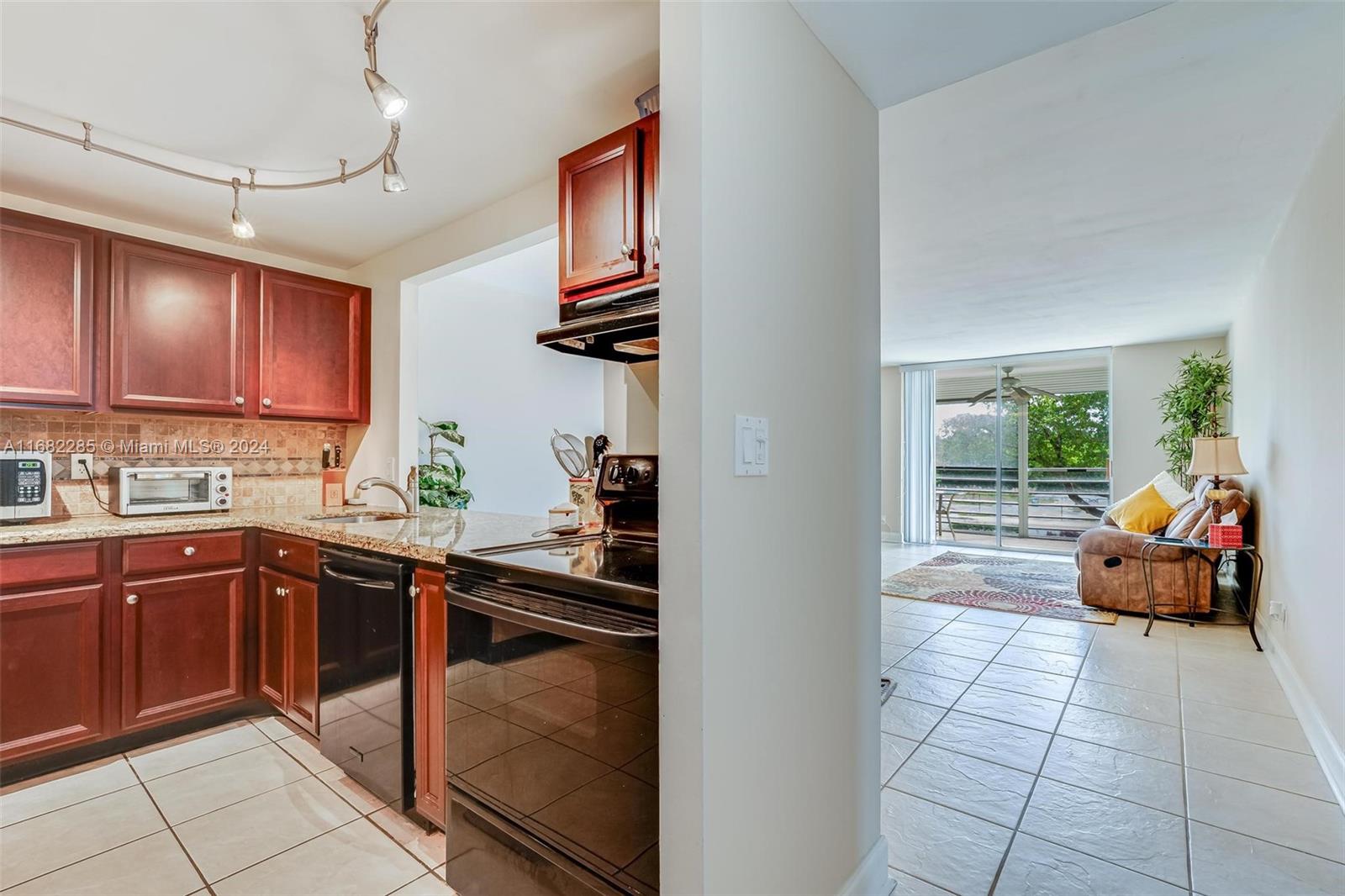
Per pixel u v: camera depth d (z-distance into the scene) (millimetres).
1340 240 2203
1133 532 4707
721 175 1104
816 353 1401
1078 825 1921
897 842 1846
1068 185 2725
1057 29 1342
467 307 5230
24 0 1511
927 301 4609
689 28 1081
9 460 2396
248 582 2727
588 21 1630
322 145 2240
